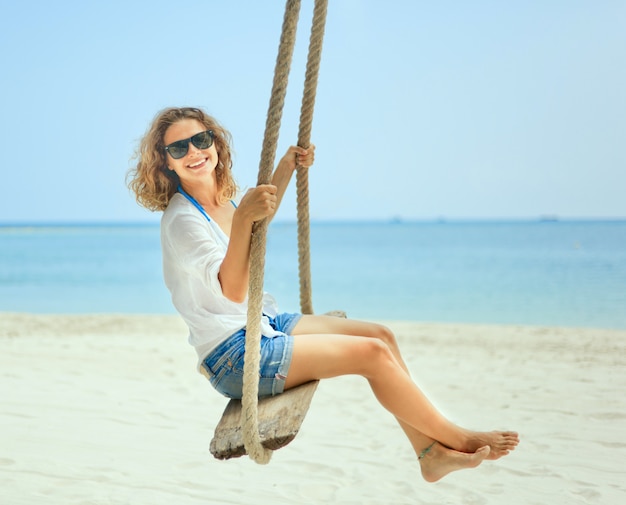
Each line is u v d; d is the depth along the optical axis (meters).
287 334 3.14
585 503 4.06
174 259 2.97
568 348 9.81
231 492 4.23
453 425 2.95
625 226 111.88
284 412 2.66
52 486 4.20
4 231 138.62
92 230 146.12
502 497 4.17
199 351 2.96
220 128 3.22
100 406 6.18
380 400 2.88
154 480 4.39
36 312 18.75
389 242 63.44
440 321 16.08
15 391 6.60
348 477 4.55
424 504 4.08
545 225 131.75
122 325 12.64
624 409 6.16
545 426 5.68
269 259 40.34
